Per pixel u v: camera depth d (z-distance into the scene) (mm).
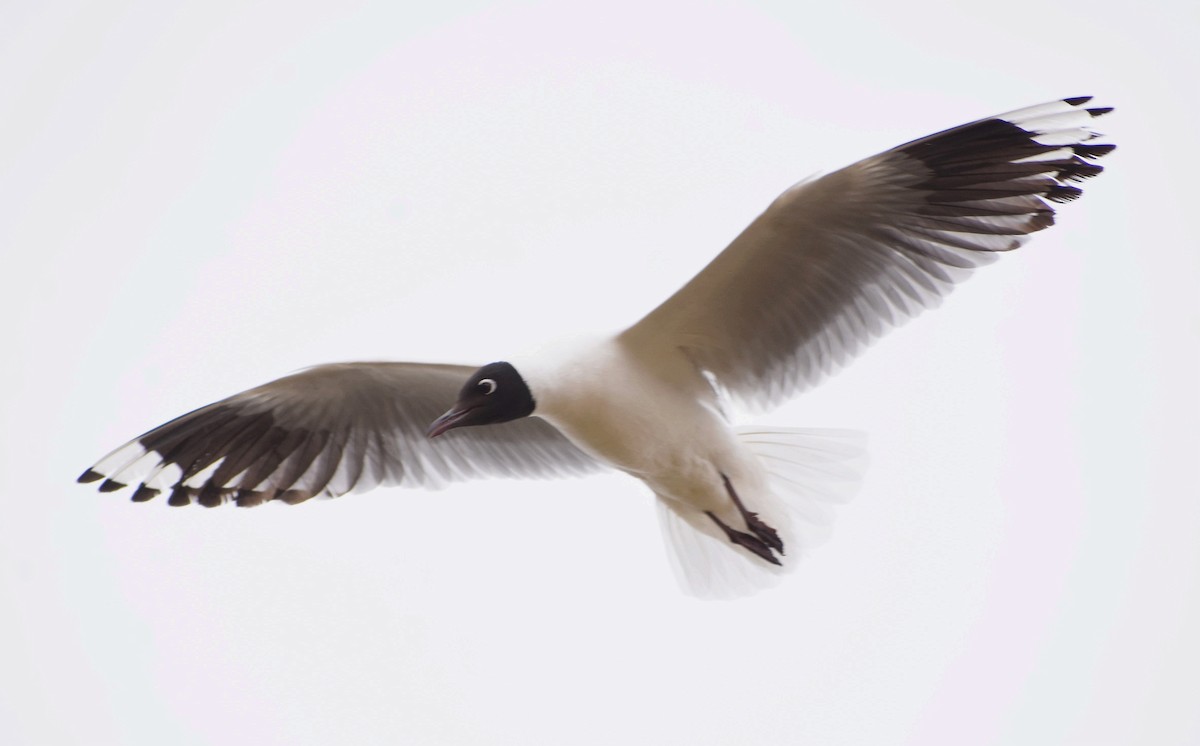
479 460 10633
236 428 10203
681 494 9500
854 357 9414
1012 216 8648
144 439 10117
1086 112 8383
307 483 10422
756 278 9070
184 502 10203
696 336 9375
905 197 8719
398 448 10492
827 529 9523
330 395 10109
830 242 8938
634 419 9219
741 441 9453
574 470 10641
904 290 9141
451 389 10016
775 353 9555
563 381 9102
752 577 9898
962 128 8367
